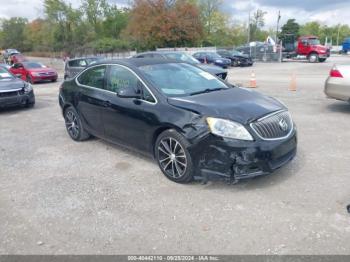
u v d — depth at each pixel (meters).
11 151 6.00
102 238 3.24
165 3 42.62
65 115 6.63
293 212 3.54
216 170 3.96
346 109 8.38
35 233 3.37
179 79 5.04
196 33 43.50
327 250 2.93
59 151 5.89
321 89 12.26
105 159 5.36
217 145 3.88
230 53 29.84
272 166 3.98
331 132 6.37
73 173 4.85
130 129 4.94
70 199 4.04
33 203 3.98
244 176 3.87
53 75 20.39
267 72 22.20
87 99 5.76
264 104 4.35
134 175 4.68
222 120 3.90
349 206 3.49
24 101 10.04
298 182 4.21
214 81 5.35
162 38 42.62
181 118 4.16
